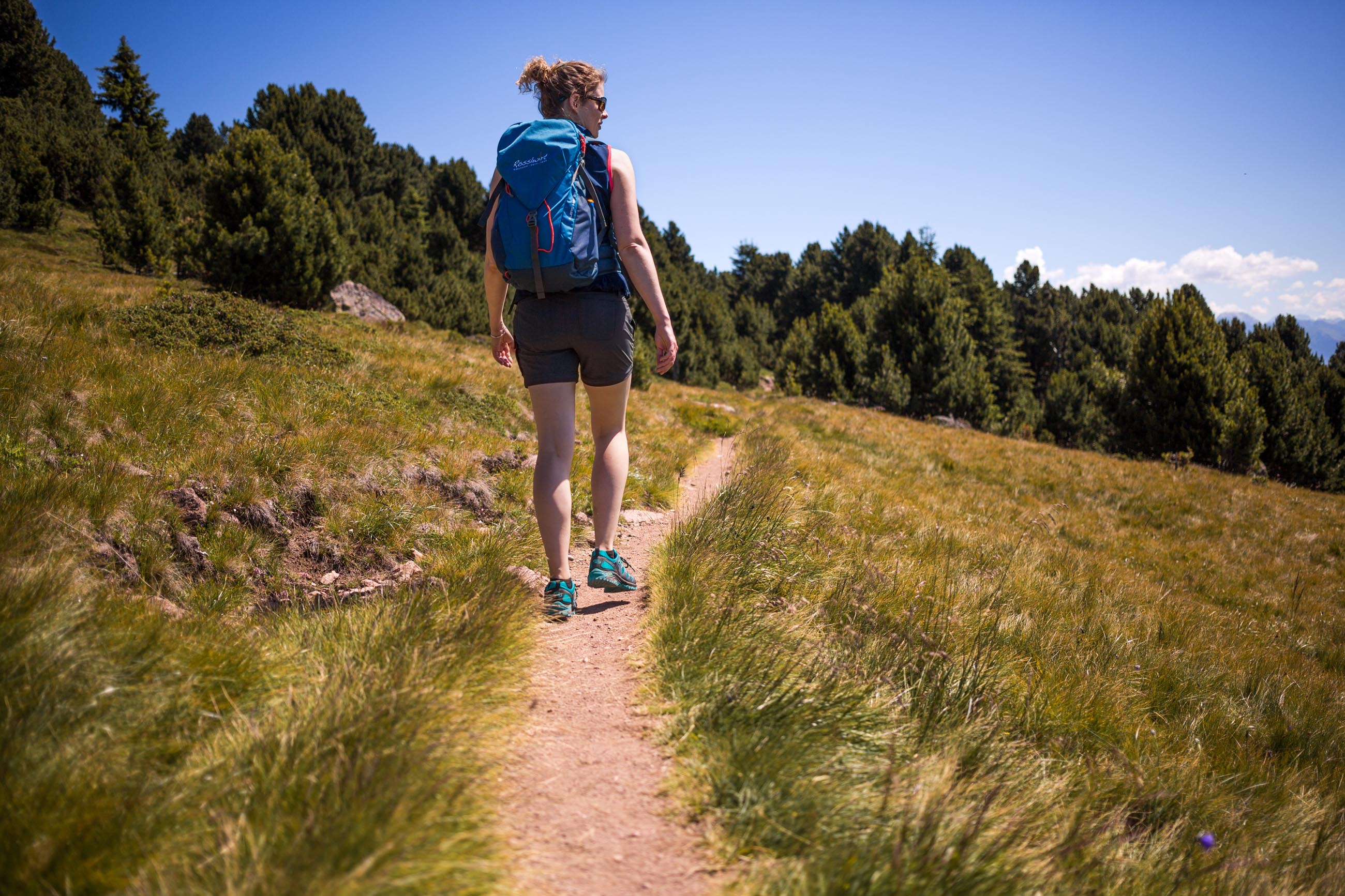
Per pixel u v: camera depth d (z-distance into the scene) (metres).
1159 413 34.25
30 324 5.96
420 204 65.81
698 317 55.34
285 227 22.36
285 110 59.78
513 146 2.55
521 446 6.61
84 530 3.35
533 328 2.64
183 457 4.46
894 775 1.88
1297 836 2.84
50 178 40.75
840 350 44.66
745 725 2.03
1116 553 12.02
